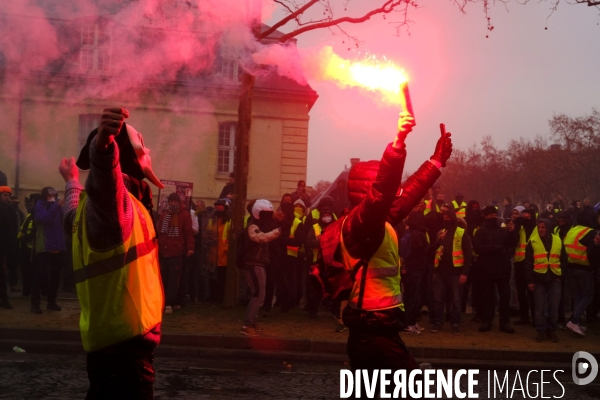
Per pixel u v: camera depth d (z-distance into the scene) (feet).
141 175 9.75
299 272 39.99
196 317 34.83
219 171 82.69
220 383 22.52
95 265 8.63
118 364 8.79
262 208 30.81
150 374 9.01
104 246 8.59
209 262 39.17
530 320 39.96
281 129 85.81
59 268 35.37
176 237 36.19
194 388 21.49
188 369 25.05
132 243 8.86
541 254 33.55
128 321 8.71
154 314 9.04
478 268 35.88
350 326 11.64
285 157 85.76
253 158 85.40
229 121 81.61
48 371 23.02
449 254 34.35
